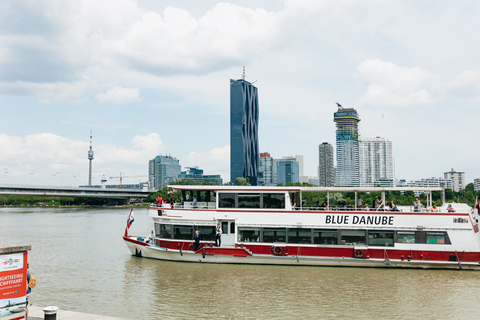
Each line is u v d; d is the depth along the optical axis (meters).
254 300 32.28
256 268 43.22
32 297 33.81
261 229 45.00
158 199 50.34
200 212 46.25
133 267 44.69
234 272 41.47
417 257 42.38
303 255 43.91
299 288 35.69
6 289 18.97
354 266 43.62
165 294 34.06
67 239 74.00
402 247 42.62
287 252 44.09
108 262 48.72
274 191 45.03
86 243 67.88
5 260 18.94
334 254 43.44
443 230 42.31
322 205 47.19
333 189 44.44
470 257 41.75
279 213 44.72
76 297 33.62
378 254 42.88
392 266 43.06
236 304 31.27
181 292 34.62
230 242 45.94
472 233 41.94
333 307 30.66
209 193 49.44
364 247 42.97
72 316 23.94
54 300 32.88
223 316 28.58
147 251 49.12
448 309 30.45
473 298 33.03
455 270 42.12
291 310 29.92
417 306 31.03
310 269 42.78
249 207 45.56
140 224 112.56
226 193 46.22
